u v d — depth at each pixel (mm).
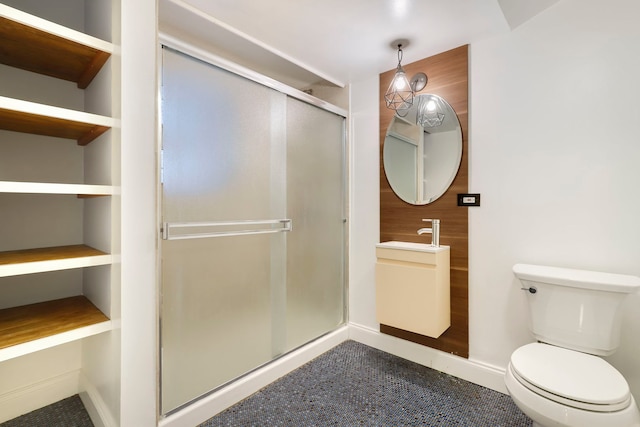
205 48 2008
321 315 2400
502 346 1881
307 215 2262
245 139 1815
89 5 1694
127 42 1302
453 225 2053
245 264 1841
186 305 1549
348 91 2592
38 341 1184
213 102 1647
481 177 1941
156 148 1404
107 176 1423
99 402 1501
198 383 1600
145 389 1369
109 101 1396
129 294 1318
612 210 1540
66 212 1738
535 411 1173
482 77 1926
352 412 1677
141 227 1354
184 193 1521
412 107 2229
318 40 1925
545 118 1716
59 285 1729
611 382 1183
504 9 1614
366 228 2512
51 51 1346
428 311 1889
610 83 1538
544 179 1725
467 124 1988
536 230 1753
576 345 1471
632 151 1489
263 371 1903
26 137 1604
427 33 1843
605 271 1558
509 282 1849
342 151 2590
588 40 1587
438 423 1593
